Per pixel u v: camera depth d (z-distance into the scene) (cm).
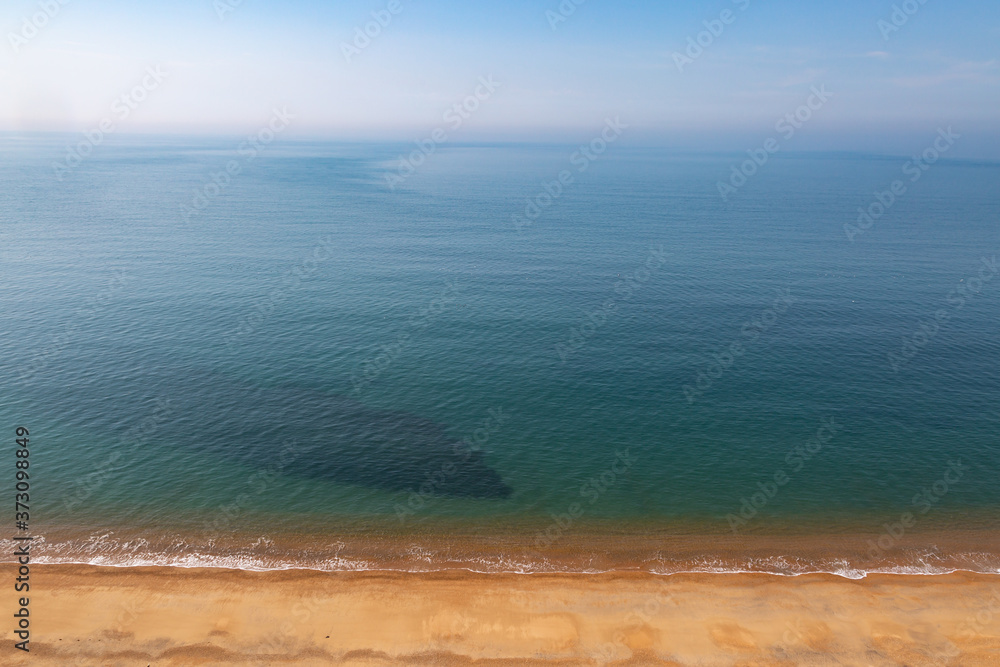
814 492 3241
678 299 6750
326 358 4931
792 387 4512
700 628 2323
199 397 4188
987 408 4191
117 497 3044
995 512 3067
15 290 6600
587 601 2453
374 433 3775
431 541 2811
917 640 2272
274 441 3644
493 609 2398
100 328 5503
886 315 6250
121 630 2222
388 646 2214
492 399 4275
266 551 2705
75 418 3841
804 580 2592
